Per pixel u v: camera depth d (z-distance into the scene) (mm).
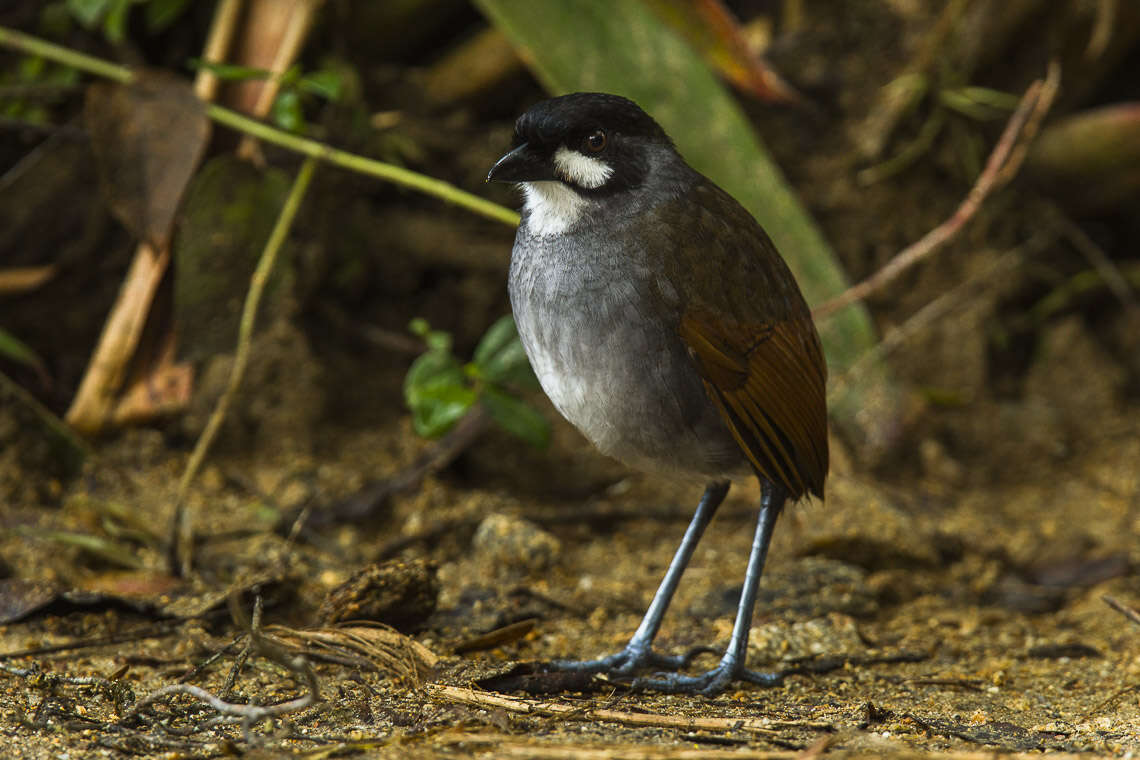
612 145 6949
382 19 11844
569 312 6859
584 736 5992
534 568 9320
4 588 7969
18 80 11172
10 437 9852
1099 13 12195
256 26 10578
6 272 10992
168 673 7012
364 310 11875
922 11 12594
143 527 9250
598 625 8516
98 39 11547
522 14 10812
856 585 9008
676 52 11031
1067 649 8070
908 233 12664
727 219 7137
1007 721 6590
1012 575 10031
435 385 9727
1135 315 13031
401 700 6551
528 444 11250
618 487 11094
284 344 11195
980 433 12148
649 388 6871
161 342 10391
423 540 9727
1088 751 5941
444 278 11992
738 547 10172
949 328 12461
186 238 9758
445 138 11992
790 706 6824
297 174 11273
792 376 7148
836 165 12602
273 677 6914
